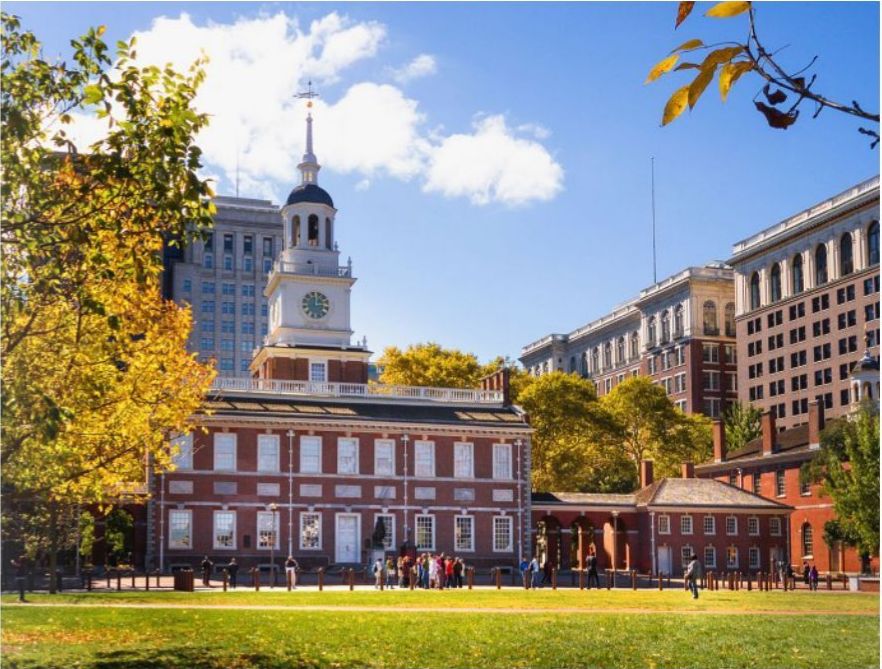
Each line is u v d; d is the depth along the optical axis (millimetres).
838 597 65438
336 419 97000
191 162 25625
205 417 92625
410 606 52406
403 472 98500
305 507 95062
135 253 27328
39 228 26016
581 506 106688
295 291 110750
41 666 28344
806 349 162875
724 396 189625
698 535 106625
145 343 39562
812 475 97000
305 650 32844
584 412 126812
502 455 101938
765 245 172875
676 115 8688
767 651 34062
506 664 30766
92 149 25875
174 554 90500
